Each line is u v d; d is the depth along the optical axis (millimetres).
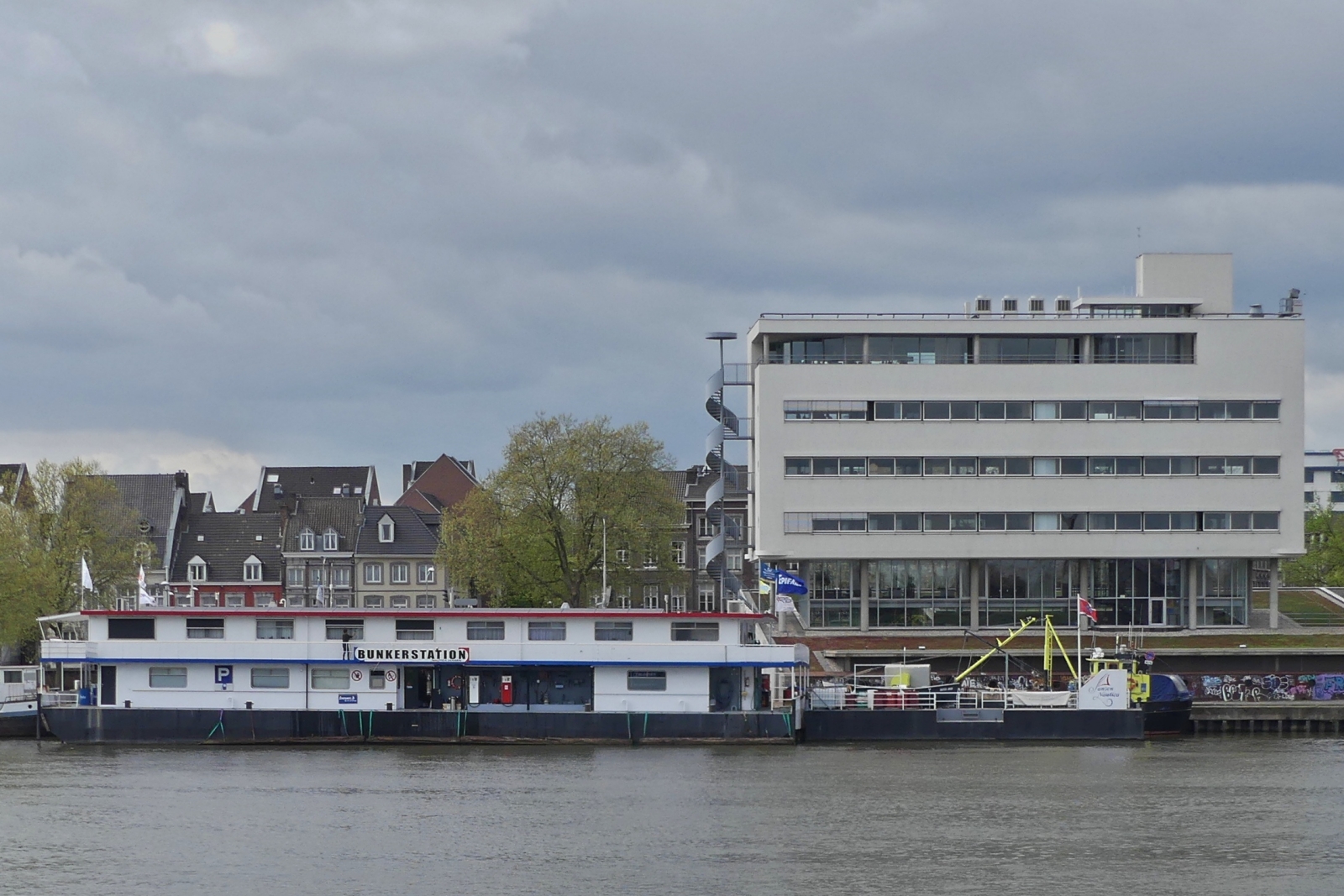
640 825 74188
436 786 83438
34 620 119750
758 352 138625
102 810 77438
